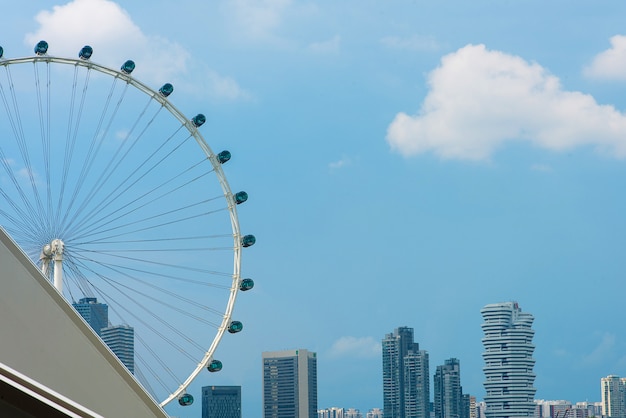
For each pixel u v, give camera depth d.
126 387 29.55
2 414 19.41
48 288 27.92
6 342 26.86
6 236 27.20
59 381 27.88
